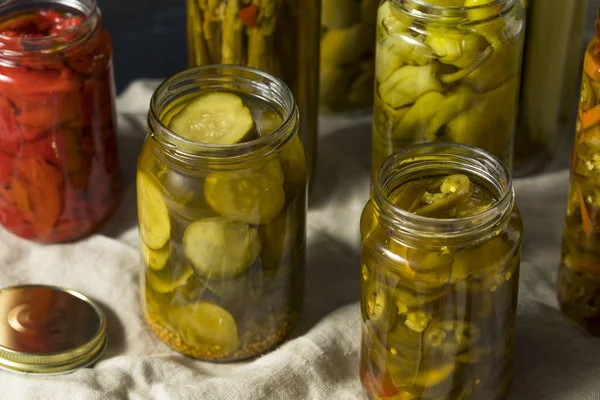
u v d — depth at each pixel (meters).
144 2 1.25
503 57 0.90
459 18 0.88
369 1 1.03
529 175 1.04
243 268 0.86
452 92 0.90
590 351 0.90
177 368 0.90
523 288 0.95
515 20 0.90
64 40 0.93
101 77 0.96
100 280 0.96
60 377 0.89
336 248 0.99
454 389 0.84
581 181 0.87
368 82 1.07
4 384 0.89
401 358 0.83
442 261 0.80
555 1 0.96
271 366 0.88
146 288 0.91
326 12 1.03
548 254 0.98
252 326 0.89
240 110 0.87
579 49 1.00
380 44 0.92
